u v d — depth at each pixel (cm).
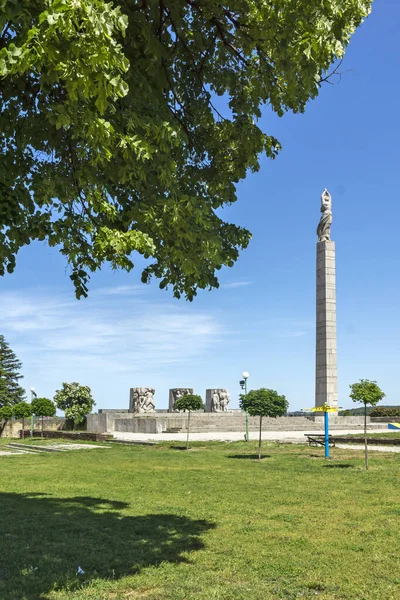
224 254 912
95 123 590
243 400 2444
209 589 702
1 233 800
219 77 998
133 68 729
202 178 1012
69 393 5338
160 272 959
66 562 816
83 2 493
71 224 855
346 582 736
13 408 4809
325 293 4994
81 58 523
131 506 1276
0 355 7581
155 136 703
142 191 780
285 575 766
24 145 778
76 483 1672
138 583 725
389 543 927
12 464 2277
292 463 2188
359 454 2498
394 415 5869
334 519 1120
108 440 3656
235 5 804
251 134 967
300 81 774
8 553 855
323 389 4941
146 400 5409
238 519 1126
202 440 3506
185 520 1117
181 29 923
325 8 715
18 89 728
